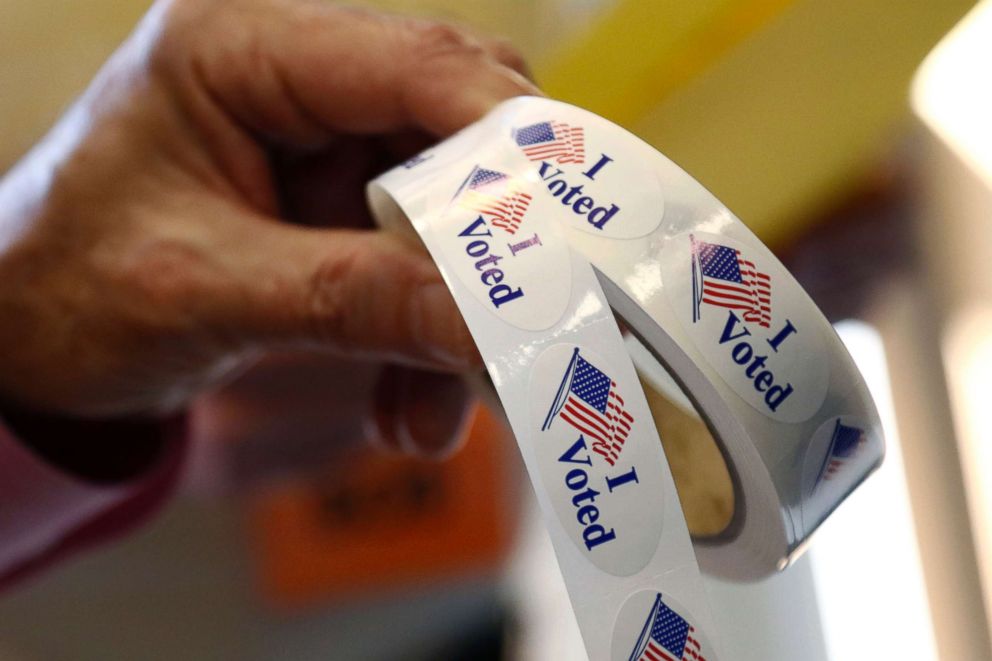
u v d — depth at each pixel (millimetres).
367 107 616
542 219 542
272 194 644
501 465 1049
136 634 1037
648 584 529
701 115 826
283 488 1039
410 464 1034
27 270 643
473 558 1048
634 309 538
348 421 978
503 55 621
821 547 772
